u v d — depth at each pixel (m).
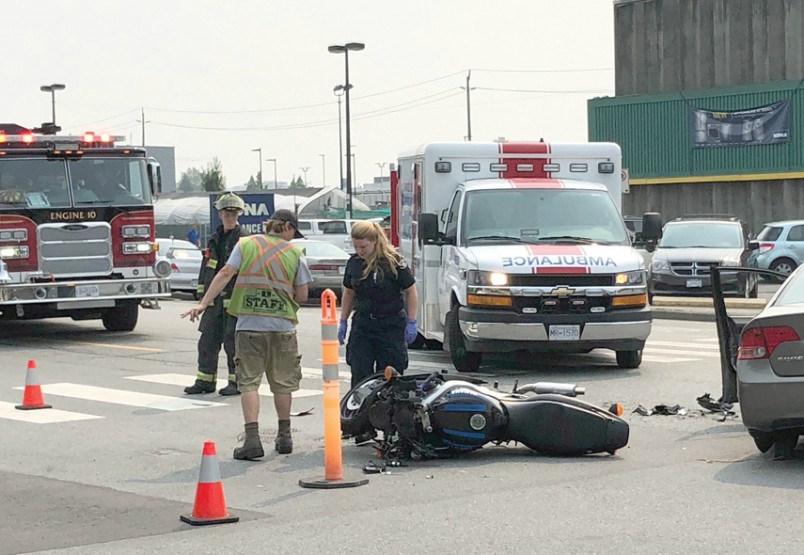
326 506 20.05
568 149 42.06
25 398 32.09
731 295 68.88
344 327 26.34
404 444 24.02
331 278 76.44
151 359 43.69
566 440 23.94
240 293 24.59
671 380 36.22
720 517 18.59
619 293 36.88
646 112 112.06
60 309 49.66
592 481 21.66
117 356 44.72
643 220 40.66
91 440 27.17
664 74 112.38
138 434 27.94
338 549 17.16
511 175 41.66
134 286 50.62
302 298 25.05
